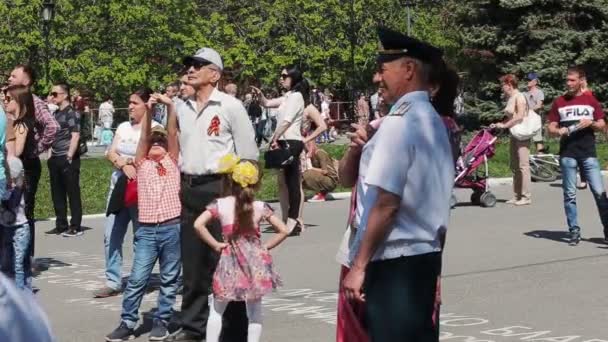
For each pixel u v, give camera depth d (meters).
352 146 6.04
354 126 6.06
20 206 10.33
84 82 41.19
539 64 34.91
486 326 9.53
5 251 10.27
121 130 11.05
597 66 35.69
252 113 40.06
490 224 16.72
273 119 40.06
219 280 8.15
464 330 9.38
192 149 8.80
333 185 20.42
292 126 15.72
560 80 35.19
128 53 43.16
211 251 8.99
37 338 3.93
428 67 5.66
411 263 5.52
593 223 16.42
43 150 12.16
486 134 19.27
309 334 9.36
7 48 39.47
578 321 9.66
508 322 9.69
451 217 17.73
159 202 9.35
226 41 48.47
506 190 22.52
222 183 8.30
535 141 24.75
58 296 11.72
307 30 51.06
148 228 9.37
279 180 16.17
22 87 11.48
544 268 12.54
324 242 15.21
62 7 40.81
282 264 13.34
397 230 5.50
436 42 47.19
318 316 10.15
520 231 15.83
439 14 49.62
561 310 10.16
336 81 51.31
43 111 12.07
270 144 15.79
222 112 8.79
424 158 5.46
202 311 9.11
